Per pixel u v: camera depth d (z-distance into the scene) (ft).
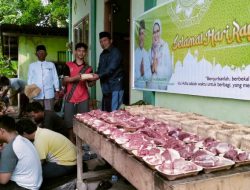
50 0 66.03
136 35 18.31
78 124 13.15
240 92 10.02
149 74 16.56
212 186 6.12
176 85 13.78
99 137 10.24
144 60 17.21
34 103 15.34
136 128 10.17
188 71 12.82
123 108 15.24
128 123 10.68
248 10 9.58
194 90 12.44
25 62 43.57
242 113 10.32
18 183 11.22
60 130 17.66
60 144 13.79
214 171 6.44
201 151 7.37
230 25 10.36
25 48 43.37
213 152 7.54
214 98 11.68
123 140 8.58
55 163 13.61
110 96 18.04
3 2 67.00
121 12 29.17
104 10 25.68
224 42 10.66
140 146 7.91
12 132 11.49
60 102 29.01
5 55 54.39
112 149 9.00
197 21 12.12
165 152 7.23
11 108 35.17
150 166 6.69
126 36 30.07
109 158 9.30
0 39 47.19
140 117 11.88
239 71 10.02
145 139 8.64
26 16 61.72
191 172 6.15
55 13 60.13
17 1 66.90
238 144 8.11
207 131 9.23
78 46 18.95
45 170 13.35
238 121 10.51
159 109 14.14
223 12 10.67
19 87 33.81
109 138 9.27
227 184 6.25
